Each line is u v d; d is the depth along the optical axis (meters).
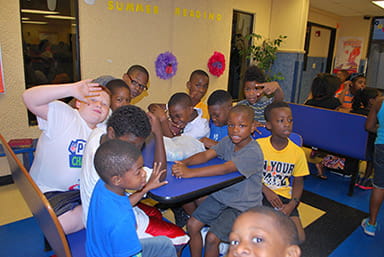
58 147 1.66
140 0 3.79
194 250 1.77
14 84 3.02
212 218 1.73
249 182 1.65
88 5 3.36
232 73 5.52
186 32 4.41
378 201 2.37
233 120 1.57
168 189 1.28
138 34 3.86
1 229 2.33
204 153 1.68
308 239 2.36
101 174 1.11
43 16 3.12
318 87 3.59
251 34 5.45
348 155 3.21
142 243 1.36
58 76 3.36
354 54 8.44
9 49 2.93
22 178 1.37
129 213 1.14
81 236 1.49
